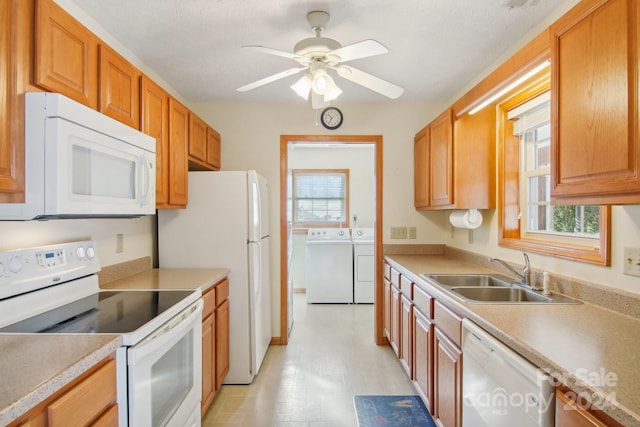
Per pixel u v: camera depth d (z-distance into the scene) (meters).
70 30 1.31
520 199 2.30
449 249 3.20
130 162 1.58
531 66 1.52
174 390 1.52
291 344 3.30
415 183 3.27
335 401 2.31
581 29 1.15
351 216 5.46
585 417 0.83
